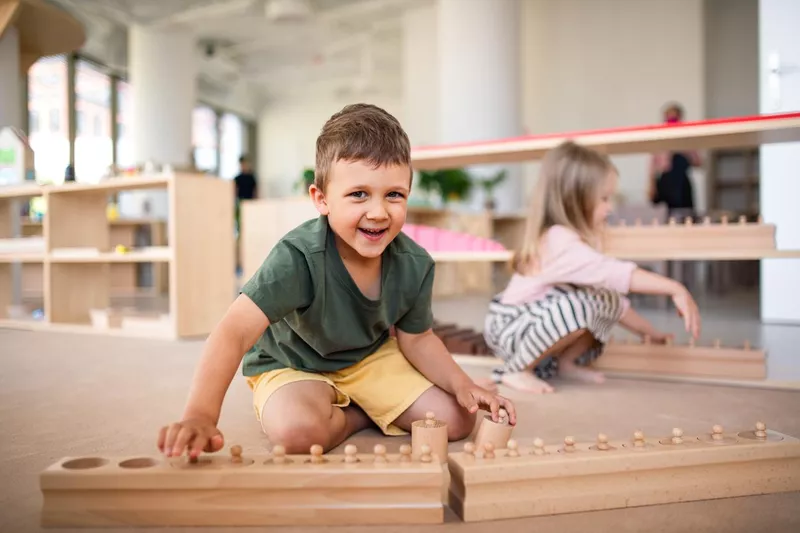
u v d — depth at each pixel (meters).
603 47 7.09
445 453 0.95
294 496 0.77
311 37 8.88
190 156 7.57
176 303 2.55
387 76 10.74
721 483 0.86
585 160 1.68
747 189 7.27
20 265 3.23
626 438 1.14
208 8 7.15
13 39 2.62
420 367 1.18
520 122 5.92
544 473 0.81
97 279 3.06
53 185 2.83
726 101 7.28
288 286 0.96
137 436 1.17
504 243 5.99
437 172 5.07
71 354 2.16
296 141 12.19
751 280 5.60
